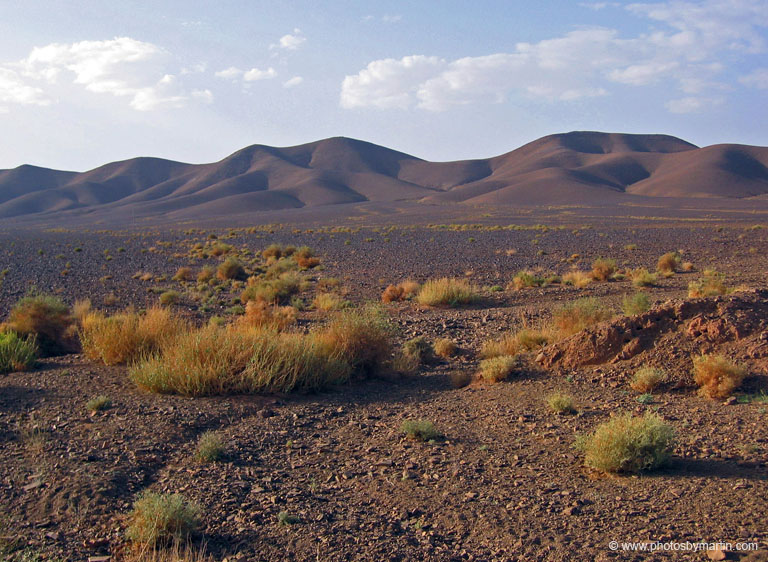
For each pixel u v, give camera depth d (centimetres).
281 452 681
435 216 11062
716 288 1822
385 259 3712
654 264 3170
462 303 1998
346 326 1086
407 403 899
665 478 571
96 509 514
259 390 926
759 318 964
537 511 512
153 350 1135
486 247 4419
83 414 779
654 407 810
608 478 583
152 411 801
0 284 2597
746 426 704
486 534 476
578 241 4781
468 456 659
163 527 463
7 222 17300
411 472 614
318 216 12569
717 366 842
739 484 537
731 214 9412
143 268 3434
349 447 700
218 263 3794
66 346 1368
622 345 1010
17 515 506
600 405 834
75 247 4950
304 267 3419
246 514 512
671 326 1008
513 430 750
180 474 598
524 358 1112
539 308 1755
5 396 863
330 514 515
